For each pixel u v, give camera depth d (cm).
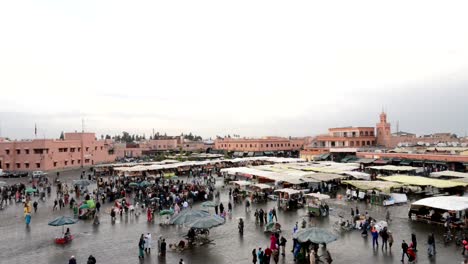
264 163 9244
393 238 2811
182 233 3144
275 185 5278
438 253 2461
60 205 4309
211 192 4991
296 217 3653
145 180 6047
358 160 8294
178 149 16388
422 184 4303
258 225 3359
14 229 3334
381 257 2430
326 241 2219
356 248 2627
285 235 3016
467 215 3100
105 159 11794
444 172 5331
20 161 9019
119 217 3788
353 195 4581
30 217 3666
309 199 4203
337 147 10331
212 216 2852
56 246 2803
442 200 3152
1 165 9081
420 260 2331
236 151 14212
